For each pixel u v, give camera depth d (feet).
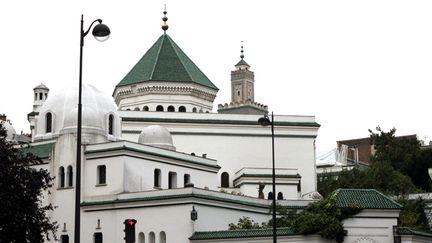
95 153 310.86
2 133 226.17
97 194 307.78
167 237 286.25
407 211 311.68
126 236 166.91
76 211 158.30
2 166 209.77
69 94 340.59
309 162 428.56
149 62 456.86
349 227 253.44
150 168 319.06
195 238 277.23
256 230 265.54
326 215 253.44
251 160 422.00
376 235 253.85
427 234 261.85
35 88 468.75
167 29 483.51
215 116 423.23
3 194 208.64
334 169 536.83
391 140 504.84
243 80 611.88
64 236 307.99
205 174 351.46
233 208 301.84
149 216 291.99
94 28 164.55
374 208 254.27
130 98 451.94
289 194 398.01
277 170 401.08
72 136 314.35
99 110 336.08
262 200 317.63
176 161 334.03
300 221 256.52
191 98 447.83
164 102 444.96
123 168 305.12
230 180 417.90
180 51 471.62
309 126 431.02
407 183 404.57
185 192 286.46
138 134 410.93
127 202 297.12
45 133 339.36
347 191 262.26
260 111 547.49
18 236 211.20
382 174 409.69
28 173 216.54
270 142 426.10
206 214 289.12
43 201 313.94
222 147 420.36
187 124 417.69
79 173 160.56
